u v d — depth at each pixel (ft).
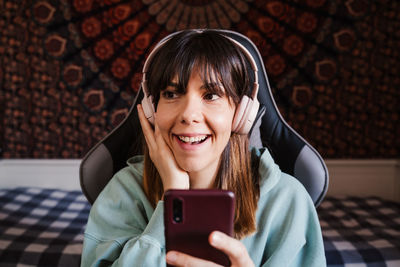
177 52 1.97
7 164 6.40
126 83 6.20
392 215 5.22
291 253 2.10
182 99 1.97
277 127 3.13
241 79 2.15
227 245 1.39
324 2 5.80
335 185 6.34
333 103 6.07
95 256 2.24
